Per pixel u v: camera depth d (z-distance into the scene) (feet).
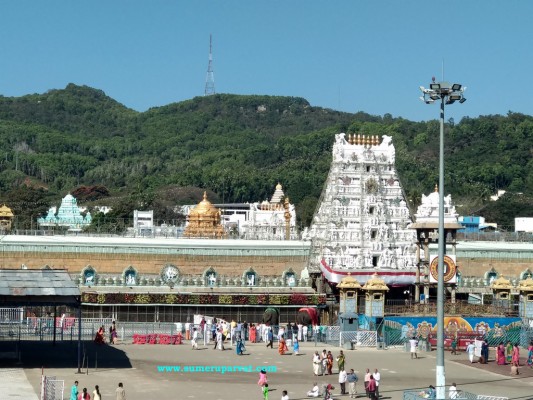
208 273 536.83
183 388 291.79
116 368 326.03
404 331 416.67
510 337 424.05
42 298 310.86
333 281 489.67
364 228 516.73
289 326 422.41
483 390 304.09
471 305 442.50
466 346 398.42
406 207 529.04
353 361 360.69
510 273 573.33
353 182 524.11
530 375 336.90
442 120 272.31
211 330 407.85
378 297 427.33
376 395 281.54
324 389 274.16
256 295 488.02
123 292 475.72
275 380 312.50
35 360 338.13
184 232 637.71
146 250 532.32
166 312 478.18
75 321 428.97
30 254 517.96
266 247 547.49
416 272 476.95
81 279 492.54
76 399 259.39
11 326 412.57
